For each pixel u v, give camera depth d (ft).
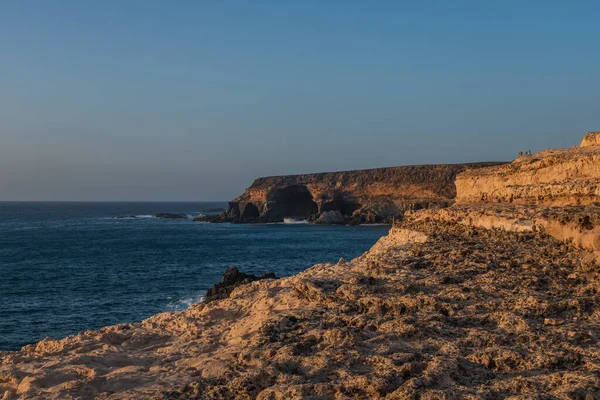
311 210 562.25
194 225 502.38
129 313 114.52
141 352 38.01
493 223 56.90
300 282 42.80
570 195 53.98
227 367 30.17
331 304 39.01
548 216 50.29
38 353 38.88
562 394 22.91
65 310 117.08
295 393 24.77
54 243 293.02
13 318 109.50
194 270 183.62
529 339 29.81
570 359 26.91
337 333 31.48
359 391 24.80
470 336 30.78
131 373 31.76
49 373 32.07
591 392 22.97
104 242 301.43
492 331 31.68
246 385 26.43
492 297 37.58
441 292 38.75
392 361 27.32
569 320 33.06
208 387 27.09
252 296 49.88
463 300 37.32
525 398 22.54
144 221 585.63
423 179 497.46
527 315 33.81
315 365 27.99
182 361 33.71
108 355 36.40
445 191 472.85
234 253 242.78
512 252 47.88
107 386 29.73
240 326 40.11
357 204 521.65
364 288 39.86
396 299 36.96
